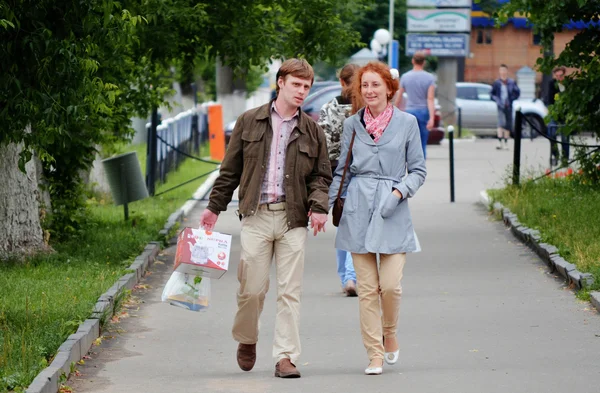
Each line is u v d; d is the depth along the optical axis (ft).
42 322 47.29
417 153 41.60
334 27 88.53
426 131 116.06
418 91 115.85
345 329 50.49
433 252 73.82
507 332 49.14
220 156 152.76
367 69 41.42
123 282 58.59
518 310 54.13
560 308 54.29
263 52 82.48
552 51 102.01
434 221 89.86
